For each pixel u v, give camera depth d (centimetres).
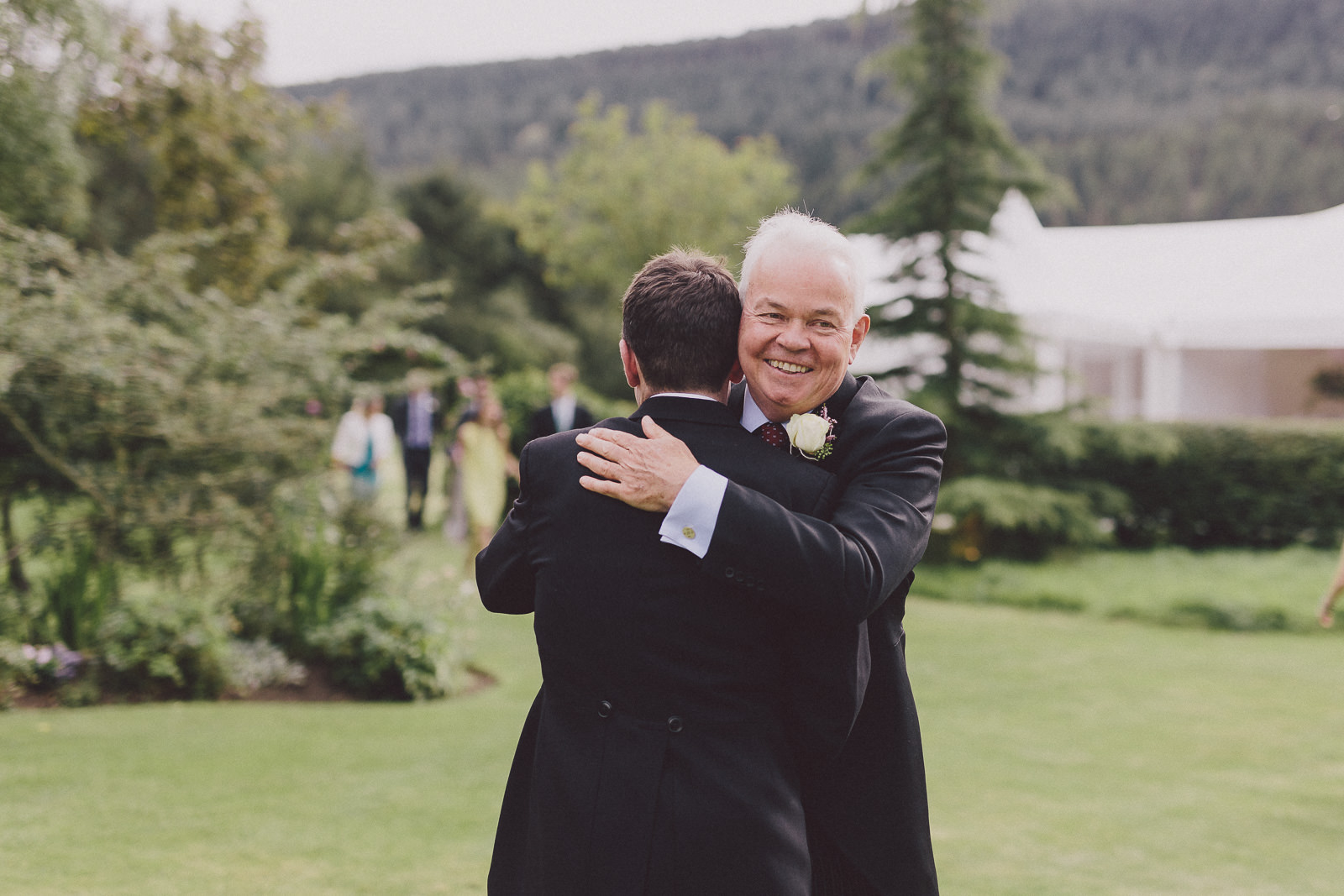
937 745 535
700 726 157
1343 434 1241
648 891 152
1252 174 6309
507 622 852
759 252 175
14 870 325
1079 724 582
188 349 642
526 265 4006
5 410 584
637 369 185
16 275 601
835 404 186
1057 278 1571
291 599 650
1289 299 1509
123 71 1083
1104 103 8238
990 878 356
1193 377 1880
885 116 6391
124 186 2162
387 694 604
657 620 156
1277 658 772
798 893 156
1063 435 1198
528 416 1298
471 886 328
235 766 447
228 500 635
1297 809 438
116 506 623
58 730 488
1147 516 1330
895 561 157
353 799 411
